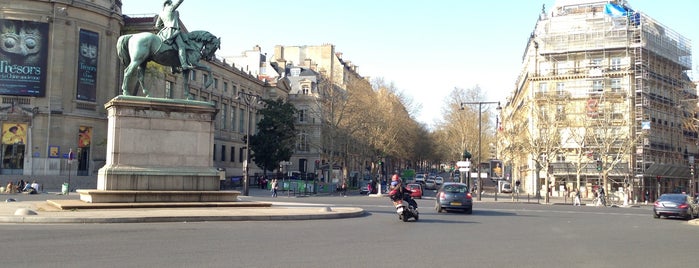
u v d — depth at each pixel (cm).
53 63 5666
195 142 2200
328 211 2305
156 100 2128
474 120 9012
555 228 2100
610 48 6812
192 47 2234
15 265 966
